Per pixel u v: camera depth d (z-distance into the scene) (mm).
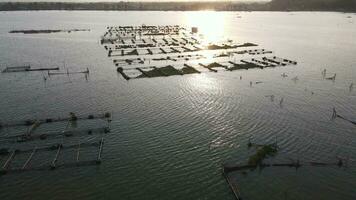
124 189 50062
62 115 75875
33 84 100812
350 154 59469
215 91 93000
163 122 72125
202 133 67062
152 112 77625
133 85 99000
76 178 52594
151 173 53938
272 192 49094
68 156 58656
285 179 52156
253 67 120562
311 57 140250
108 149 61094
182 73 111375
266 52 150625
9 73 113375
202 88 95688
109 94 90688
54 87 97688
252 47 165375
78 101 85312
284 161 56906
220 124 71188
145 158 58156
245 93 91500
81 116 75312
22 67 120625
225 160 57344
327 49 160000
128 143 63219
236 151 60250
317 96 89562
